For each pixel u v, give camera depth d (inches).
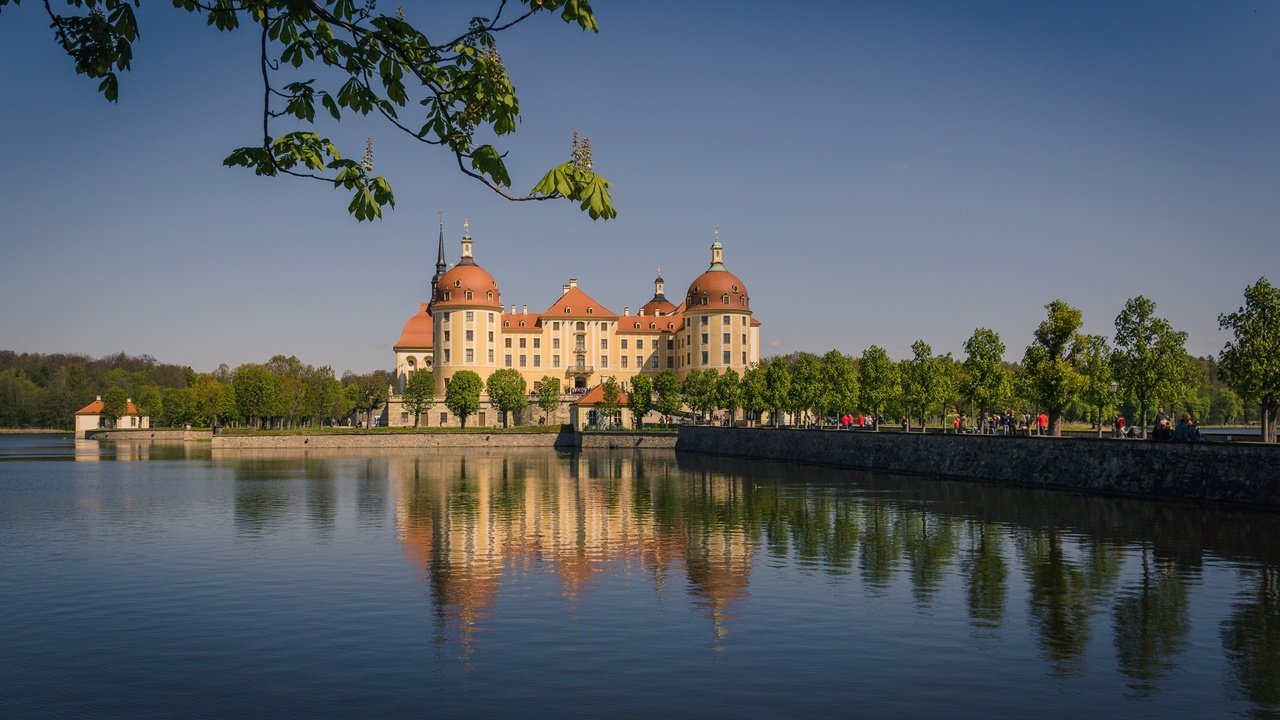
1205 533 1716.3
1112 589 1258.6
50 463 4571.9
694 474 3521.2
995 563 1455.5
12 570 1455.5
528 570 1437.0
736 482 3083.2
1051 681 872.9
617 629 1067.9
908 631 1053.2
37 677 904.3
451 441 6363.2
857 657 953.5
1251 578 1320.1
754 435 4810.5
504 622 1103.0
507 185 449.7
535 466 4156.0
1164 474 2274.9
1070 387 2810.0
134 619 1127.6
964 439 3083.2
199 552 1627.7
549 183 426.0
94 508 2341.3
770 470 3730.3
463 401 7081.7
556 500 2508.6
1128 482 2373.3
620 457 5007.4
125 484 3134.8
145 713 802.8
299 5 419.2
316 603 1209.4
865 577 1362.0
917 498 2433.6
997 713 788.0
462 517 2121.1
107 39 426.6
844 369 4869.6
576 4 403.5
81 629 1080.8
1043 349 2913.4
